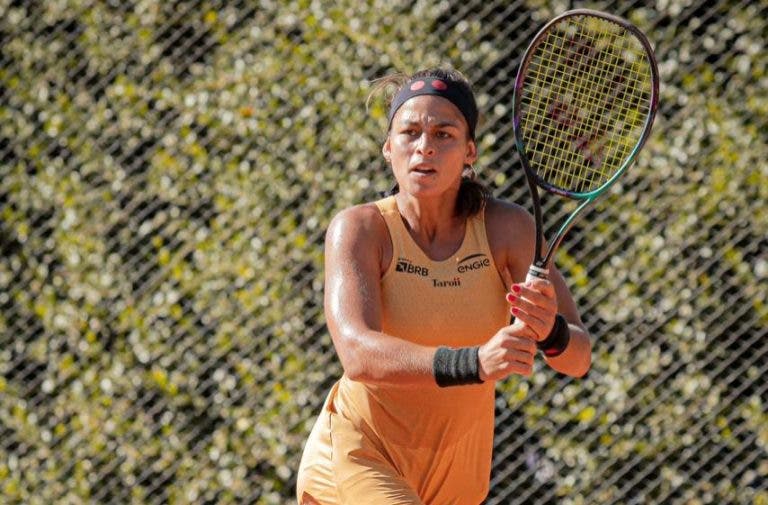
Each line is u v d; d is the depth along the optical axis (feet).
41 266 66.39
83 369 65.82
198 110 65.16
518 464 61.77
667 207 60.85
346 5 63.67
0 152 66.95
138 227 65.77
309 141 63.67
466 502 36.06
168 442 64.69
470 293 32.91
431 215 32.89
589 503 61.16
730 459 60.34
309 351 63.26
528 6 61.82
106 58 66.33
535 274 30.40
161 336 65.05
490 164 61.57
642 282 60.95
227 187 64.64
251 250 64.08
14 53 67.05
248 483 63.77
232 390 64.13
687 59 60.85
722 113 60.54
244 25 65.05
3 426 66.23
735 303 60.39
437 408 33.68
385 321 32.81
